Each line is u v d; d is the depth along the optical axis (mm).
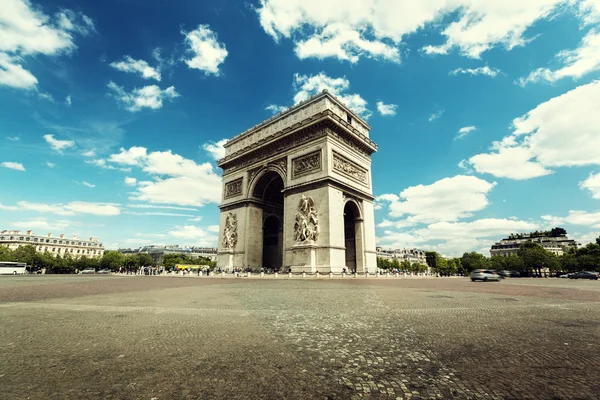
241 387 6094
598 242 124250
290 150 64875
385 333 10391
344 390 5973
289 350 8484
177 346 8852
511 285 38562
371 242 66938
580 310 15617
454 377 6625
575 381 6398
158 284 35500
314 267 54406
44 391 5902
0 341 9383
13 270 100062
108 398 5617
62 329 10945
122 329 10930
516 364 7414
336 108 64312
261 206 73812
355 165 66125
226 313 14219
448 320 12586
